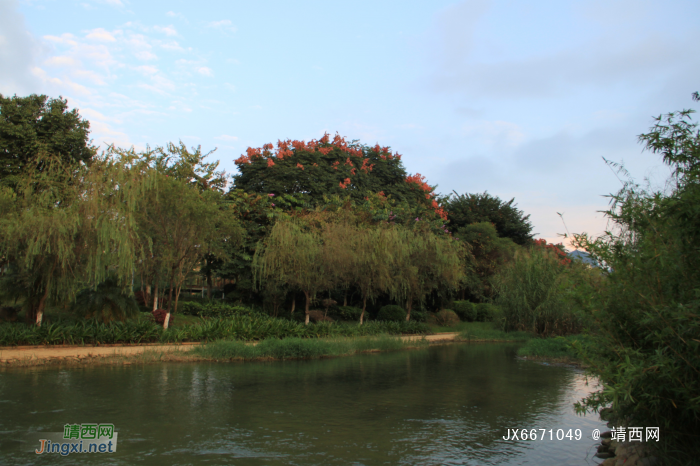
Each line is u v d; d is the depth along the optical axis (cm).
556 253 2417
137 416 798
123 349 1602
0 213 1647
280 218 2573
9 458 588
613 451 638
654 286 521
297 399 961
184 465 568
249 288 2727
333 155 3584
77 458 589
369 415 839
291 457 606
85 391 988
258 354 1600
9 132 2086
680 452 517
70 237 1625
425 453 635
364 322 2628
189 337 1859
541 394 1048
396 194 3731
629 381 473
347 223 2586
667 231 528
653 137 557
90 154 2319
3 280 1770
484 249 3781
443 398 994
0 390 984
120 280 1716
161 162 2452
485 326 3084
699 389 456
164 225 2002
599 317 577
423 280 2811
